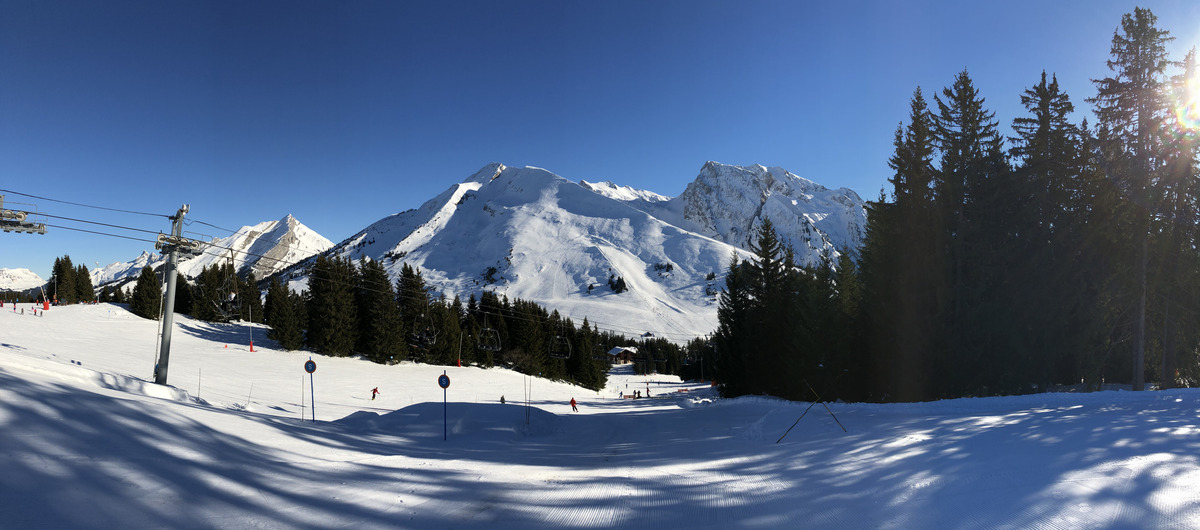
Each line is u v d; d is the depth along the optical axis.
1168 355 24.23
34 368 10.73
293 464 6.91
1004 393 22.33
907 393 23.84
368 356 57.28
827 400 28.27
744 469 7.24
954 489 5.23
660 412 25.31
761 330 35.09
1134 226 23.23
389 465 7.39
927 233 24.72
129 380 13.64
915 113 26.61
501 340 72.94
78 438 6.06
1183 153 21.94
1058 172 25.67
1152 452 6.32
